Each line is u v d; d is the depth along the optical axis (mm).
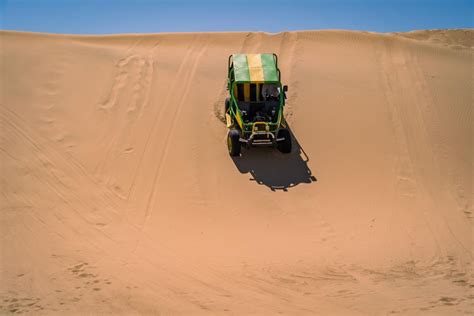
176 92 18406
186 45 24719
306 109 17781
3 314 7641
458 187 14695
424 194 14305
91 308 7941
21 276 9414
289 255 10992
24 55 19312
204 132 16422
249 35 25891
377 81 20250
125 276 9555
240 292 8766
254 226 12664
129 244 11438
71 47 20562
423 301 8234
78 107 16938
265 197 13844
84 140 15648
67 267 9984
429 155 15969
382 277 9680
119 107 17203
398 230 12570
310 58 22625
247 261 10523
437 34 33469
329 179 14734
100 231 12055
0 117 15992
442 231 12539
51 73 18406
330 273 9891
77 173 14336
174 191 13930
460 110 18484
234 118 15836
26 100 16891
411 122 17500
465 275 9836
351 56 23156
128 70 19438
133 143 15688
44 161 14609
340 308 7957
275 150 15930
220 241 11789
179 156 15273
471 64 23625
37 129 15781
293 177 14750
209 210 13258
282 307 8031
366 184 14602
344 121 17297
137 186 14062
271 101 16125
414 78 20688
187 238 11898
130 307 8008
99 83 18250
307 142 16250
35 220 12305
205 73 20234
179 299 8406
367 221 13008
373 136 16672
